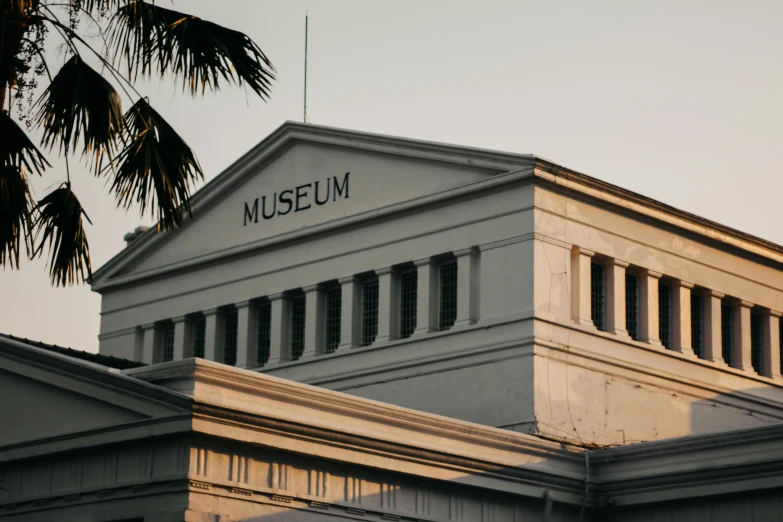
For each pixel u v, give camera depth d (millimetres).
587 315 35688
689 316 38656
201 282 42375
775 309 41562
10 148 21031
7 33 21156
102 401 27625
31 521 28703
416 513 29625
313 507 27703
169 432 25922
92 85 22062
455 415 35188
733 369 39594
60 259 23188
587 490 33031
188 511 25562
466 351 35344
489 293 35344
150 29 22625
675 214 38281
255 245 40844
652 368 36969
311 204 40031
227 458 26469
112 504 27109
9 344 29453
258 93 23438
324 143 40031
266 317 40875
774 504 30250
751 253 40781
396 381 36688
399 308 37625
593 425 35000
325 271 39125
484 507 31234
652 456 32531
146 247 44156
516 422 33906
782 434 30078
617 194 36688
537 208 35000
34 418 29031
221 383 26203
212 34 22984
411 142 37562
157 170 22625
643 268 37500
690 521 31766
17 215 21516
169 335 43438
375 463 28562
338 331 38875
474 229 36000
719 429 38656
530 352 34094
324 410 27734
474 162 36219
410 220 37469
